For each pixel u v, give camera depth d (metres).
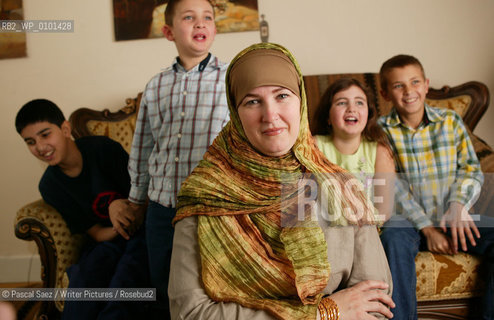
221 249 0.87
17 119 1.74
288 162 0.92
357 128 1.57
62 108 2.65
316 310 0.79
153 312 1.41
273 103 0.84
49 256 1.69
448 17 2.50
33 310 2.01
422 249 1.58
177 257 0.90
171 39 1.66
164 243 1.45
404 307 1.35
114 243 1.68
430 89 2.31
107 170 1.88
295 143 0.93
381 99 2.15
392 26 2.52
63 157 1.75
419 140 1.74
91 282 1.47
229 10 2.50
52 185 1.77
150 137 1.67
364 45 2.54
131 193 1.70
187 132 1.50
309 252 0.85
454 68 2.53
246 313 0.79
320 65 2.56
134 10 2.55
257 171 0.91
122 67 2.60
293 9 2.51
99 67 2.61
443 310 1.54
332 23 2.52
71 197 1.78
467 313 1.54
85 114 2.29
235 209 0.90
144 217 1.75
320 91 2.19
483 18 2.50
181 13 1.52
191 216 0.94
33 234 1.66
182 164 1.48
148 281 1.50
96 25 2.59
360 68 2.55
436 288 1.51
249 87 0.84
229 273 0.86
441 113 1.78
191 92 1.54
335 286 0.92
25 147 2.70
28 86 2.65
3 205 2.71
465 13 2.50
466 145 1.73
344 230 0.93
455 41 2.52
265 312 0.79
